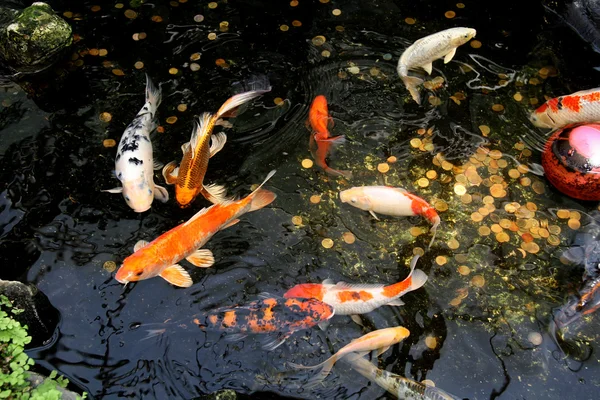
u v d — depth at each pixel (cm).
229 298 382
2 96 479
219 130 464
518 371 360
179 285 362
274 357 359
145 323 369
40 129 460
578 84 507
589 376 359
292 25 541
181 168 396
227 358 358
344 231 416
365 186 423
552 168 433
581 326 378
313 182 440
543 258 407
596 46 518
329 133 469
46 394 291
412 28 543
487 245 412
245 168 445
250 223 416
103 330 367
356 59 518
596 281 391
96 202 422
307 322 358
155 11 546
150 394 345
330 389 347
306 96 491
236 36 530
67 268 390
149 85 446
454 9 558
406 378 351
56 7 541
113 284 385
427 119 482
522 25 547
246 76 502
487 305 386
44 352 358
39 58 480
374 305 368
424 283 390
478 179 446
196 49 520
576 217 428
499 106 491
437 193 438
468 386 353
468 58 523
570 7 529
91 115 471
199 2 555
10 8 505
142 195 390
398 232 417
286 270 396
